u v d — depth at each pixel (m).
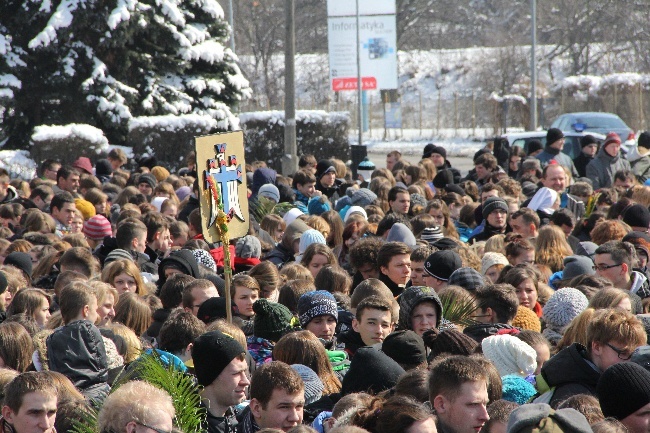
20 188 43.78
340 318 19.95
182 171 53.00
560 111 130.50
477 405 12.77
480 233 32.47
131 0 77.31
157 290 24.03
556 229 26.58
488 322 19.02
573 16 176.75
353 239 29.67
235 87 85.19
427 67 188.88
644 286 23.11
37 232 29.80
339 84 103.75
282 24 191.62
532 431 10.54
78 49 78.25
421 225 30.44
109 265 22.58
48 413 13.34
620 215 31.23
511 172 53.16
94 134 71.88
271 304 18.81
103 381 15.66
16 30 78.56
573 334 16.81
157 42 81.06
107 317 19.33
